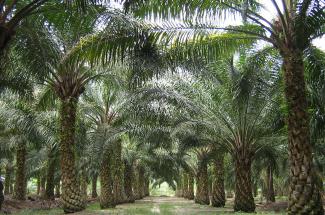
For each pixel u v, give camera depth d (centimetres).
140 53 1100
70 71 1627
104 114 2361
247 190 1934
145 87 1712
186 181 5934
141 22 1102
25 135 2359
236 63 1725
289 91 1066
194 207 2695
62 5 1060
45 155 2997
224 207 2611
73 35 1285
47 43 1179
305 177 1031
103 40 1075
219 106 1819
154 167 4162
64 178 1638
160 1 1098
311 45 1230
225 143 2028
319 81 1262
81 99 2278
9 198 2617
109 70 1602
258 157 2334
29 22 1139
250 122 1861
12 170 4400
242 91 1465
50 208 2212
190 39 1152
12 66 1315
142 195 5834
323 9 996
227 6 1112
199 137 2053
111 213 1686
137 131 2184
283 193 5397
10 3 1027
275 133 1855
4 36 907
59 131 1758
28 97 1573
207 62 1223
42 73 1188
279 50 1110
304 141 1043
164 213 2012
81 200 1664
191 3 1101
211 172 4441
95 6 1061
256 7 1173
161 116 1781
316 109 1436
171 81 1811
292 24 1079
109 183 2503
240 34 1216
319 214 1027
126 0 950
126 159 3716
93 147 2175
